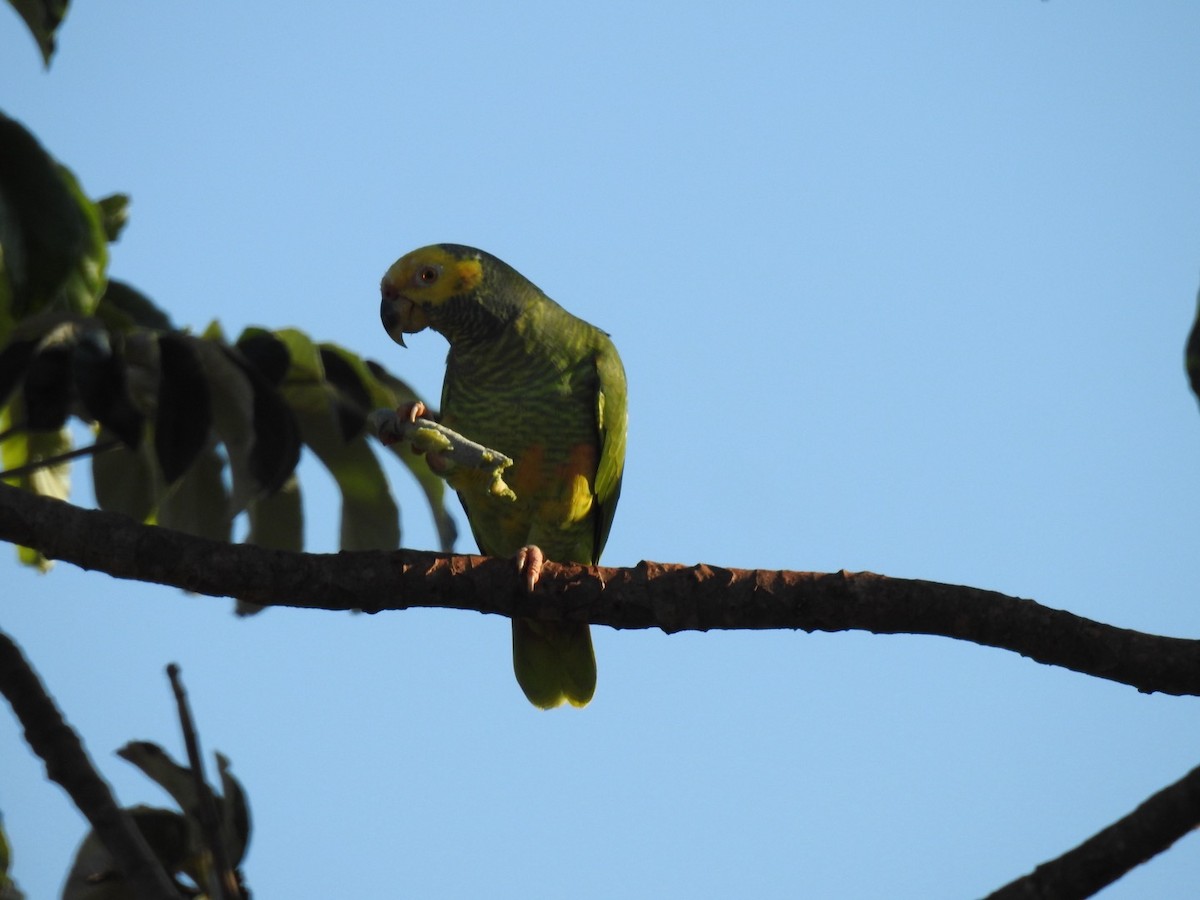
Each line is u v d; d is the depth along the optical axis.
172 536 8.55
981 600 8.66
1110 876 8.28
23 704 9.50
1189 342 8.78
